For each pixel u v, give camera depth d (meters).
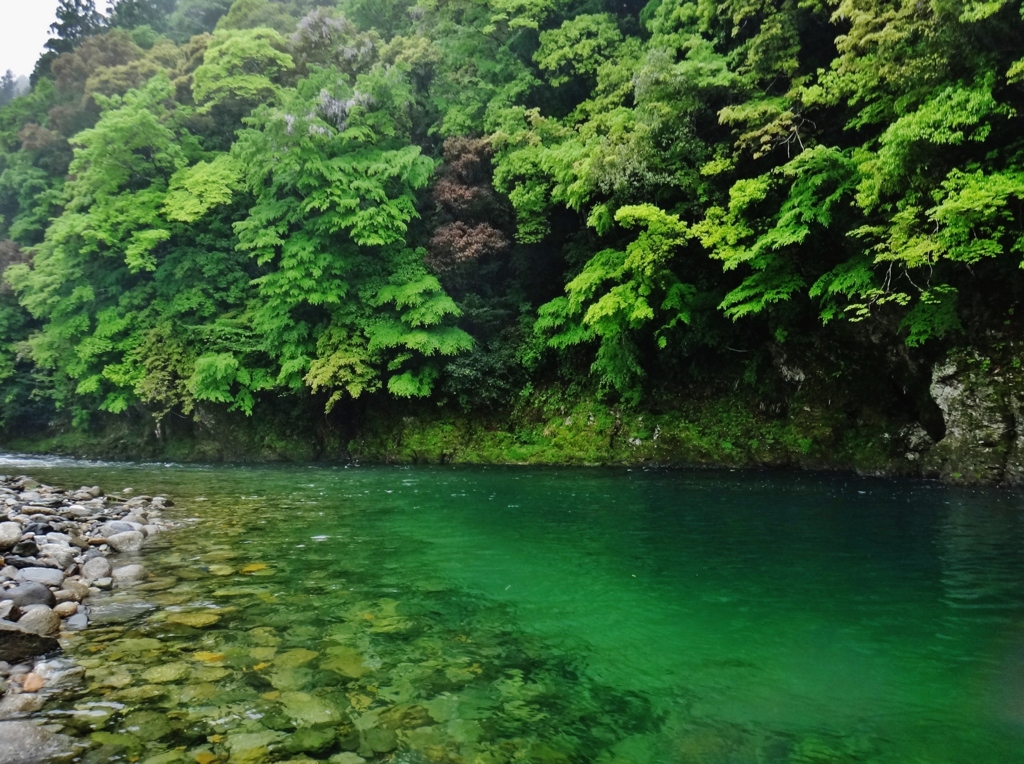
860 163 10.83
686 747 2.81
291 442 20.83
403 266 18.80
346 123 18.84
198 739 2.78
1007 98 9.86
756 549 6.61
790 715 3.13
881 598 4.97
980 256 9.45
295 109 18.27
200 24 37.91
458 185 18.80
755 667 3.71
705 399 16.59
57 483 12.75
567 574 5.70
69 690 3.25
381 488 12.08
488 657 3.82
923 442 12.93
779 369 15.34
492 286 20.52
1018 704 3.24
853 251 12.39
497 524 8.08
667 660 3.80
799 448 14.55
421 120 21.11
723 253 12.49
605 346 16.25
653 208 12.89
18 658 3.62
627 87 16.06
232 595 5.03
